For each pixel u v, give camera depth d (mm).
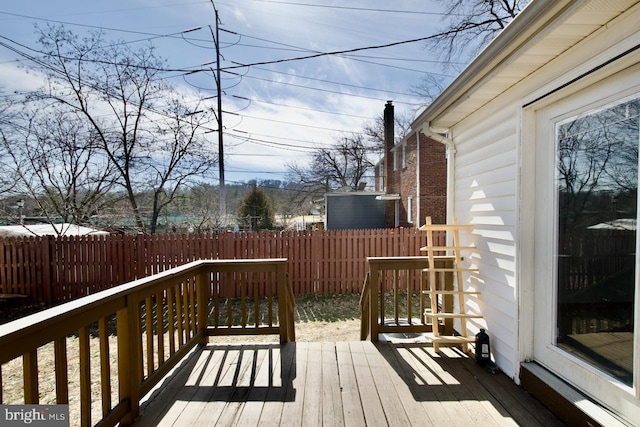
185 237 6289
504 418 1870
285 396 2115
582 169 1888
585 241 1855
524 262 2264
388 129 16641
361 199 16219
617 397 1623
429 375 2398
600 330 1745
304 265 6582
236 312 5516
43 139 8648
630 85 1581
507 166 2479
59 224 8547
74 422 2355
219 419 1866
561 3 1449
